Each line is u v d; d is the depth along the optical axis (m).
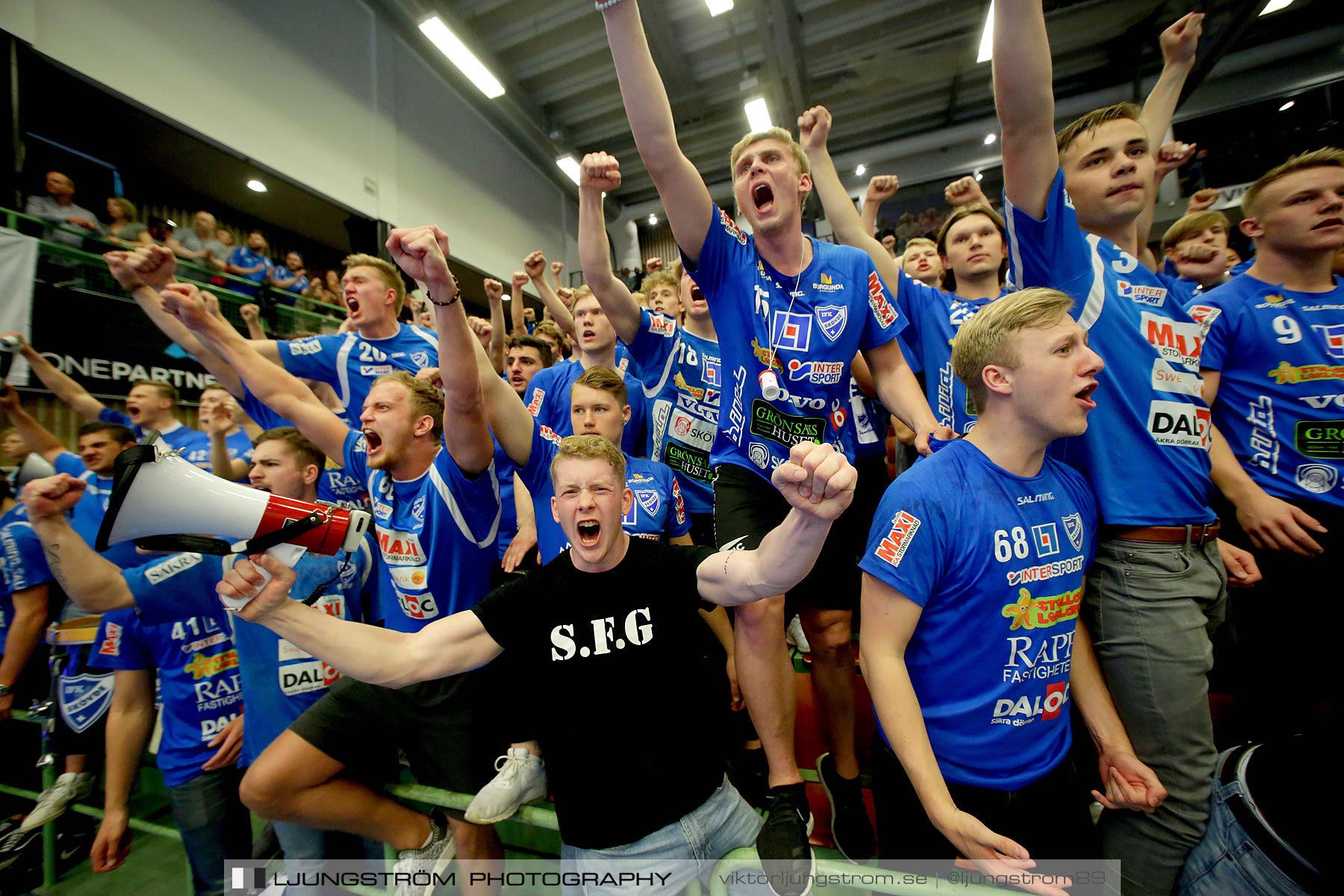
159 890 2.46
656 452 2.62
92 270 4.08
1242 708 1.86
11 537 2.77
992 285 2.18
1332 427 1.66
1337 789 1.02
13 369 3.66
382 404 1.76
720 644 2.13
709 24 7.93
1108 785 1.29
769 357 1.54
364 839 1.99
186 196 6.81
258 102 6.24
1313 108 8.11
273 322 5.44
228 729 2.10
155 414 3.56
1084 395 1.16
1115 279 1.45
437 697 1.70
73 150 5.51
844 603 1.82
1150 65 8.41
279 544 0.99
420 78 8.73
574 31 8.10
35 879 2.51
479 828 1.72
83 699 2.55
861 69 8.59
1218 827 1.17
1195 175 8.69
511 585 1.33
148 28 5.20
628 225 13.05
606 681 1.27
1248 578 1.59
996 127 9.72
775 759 1.30
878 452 2.35
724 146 10.62
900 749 1.15
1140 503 1.34
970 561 1.20
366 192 7.63
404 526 1.80
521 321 4.21
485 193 10.14
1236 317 1.79
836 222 2.20
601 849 1.27
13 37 4.23
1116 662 1.33
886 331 1.64
